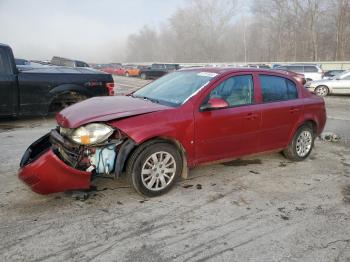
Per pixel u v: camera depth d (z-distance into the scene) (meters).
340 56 52.03
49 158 3.78
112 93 9.64
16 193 4.32
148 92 5.23
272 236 3.55
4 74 7.93
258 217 3.94
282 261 3.15
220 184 4.83
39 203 4.08
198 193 4.51
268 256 3.22
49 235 3.44
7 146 6.43
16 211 3.88
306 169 5.58
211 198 4.38
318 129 6.17
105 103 4.56
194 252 3.25
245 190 4.66
